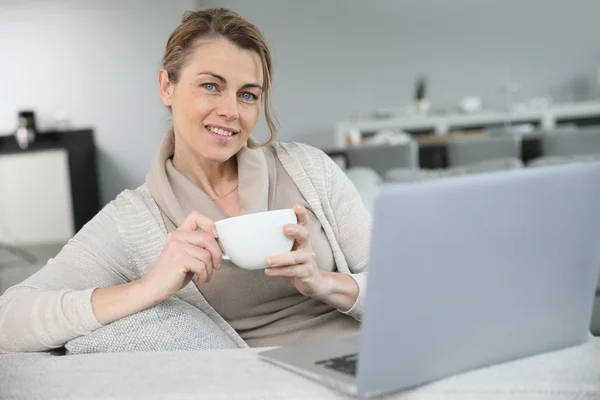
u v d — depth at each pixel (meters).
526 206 0.69
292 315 1.29
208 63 1.19
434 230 0.64
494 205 0.67
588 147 4.32
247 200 1.29
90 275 1.19
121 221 1.25
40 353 1.04
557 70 8.43
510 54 8.38
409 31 8.20
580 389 0.67
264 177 1.31
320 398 0.68
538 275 0.73
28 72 6.77
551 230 0.72
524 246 0.70
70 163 6.48
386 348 0.64
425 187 0.63
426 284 0.64
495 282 0.69
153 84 6.87
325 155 1.42
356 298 1.15
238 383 0.72
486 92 8.40
